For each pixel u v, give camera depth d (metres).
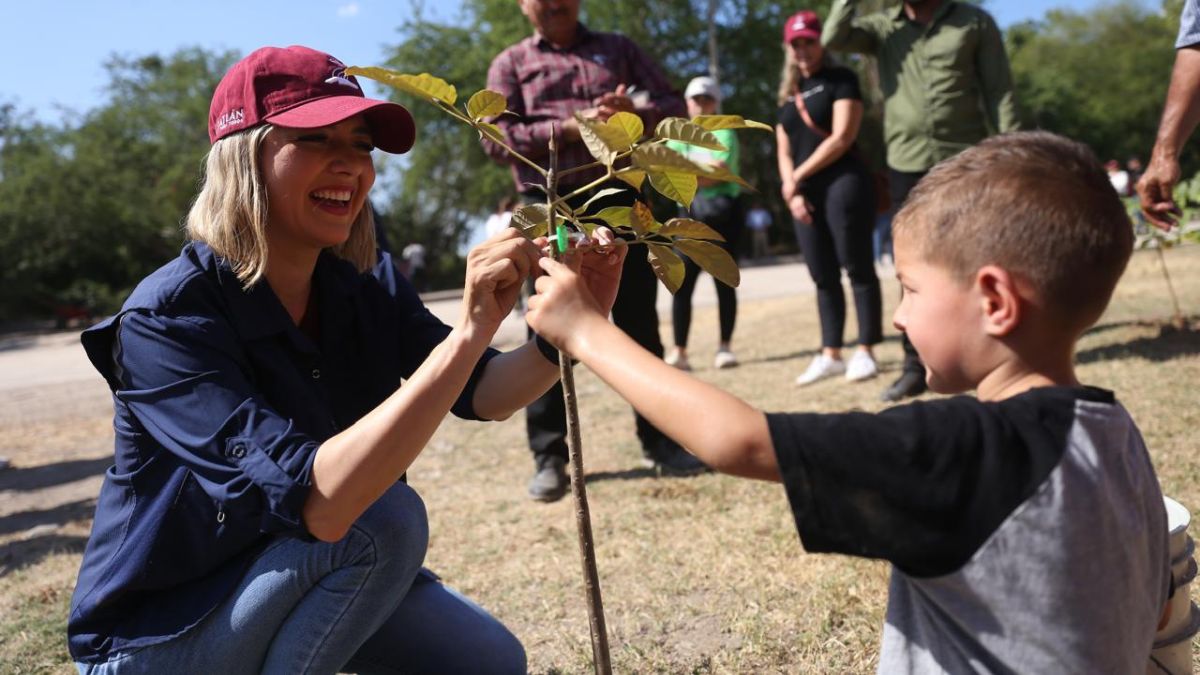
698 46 29.69
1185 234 5.69
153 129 37.81
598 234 1.71
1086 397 1.20
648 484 3.97
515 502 4.01
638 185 1.45
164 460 1.71
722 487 3.78
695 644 2.54
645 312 4.04
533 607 2.92
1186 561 1.51
